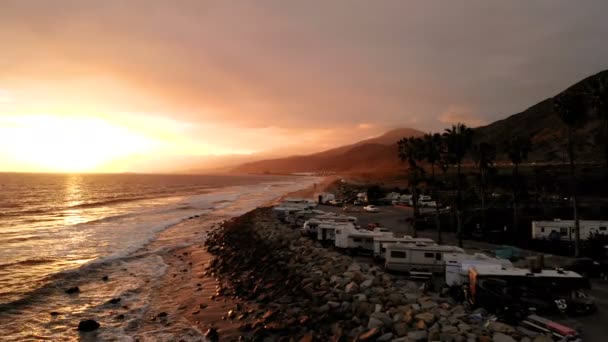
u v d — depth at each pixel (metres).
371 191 109.88
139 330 26.91
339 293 30.06
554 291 24.47
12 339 25.78
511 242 48.47
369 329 23.42
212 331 25.58
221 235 64.50
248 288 35.47
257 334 24.59
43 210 105.31
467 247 46.91
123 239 62.59
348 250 44.47
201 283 38.34
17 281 38.47
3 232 68.38
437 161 59.50
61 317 29.44
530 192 83.94
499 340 19.69
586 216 60.53
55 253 51.81
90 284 37.91
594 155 110.44
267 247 51.44
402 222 68.88
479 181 90.50
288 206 85.06
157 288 36.72
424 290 29.39
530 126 185.50
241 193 188.25
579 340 20.08
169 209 112.06
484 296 24.58
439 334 21.11
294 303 30.12
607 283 30.89
